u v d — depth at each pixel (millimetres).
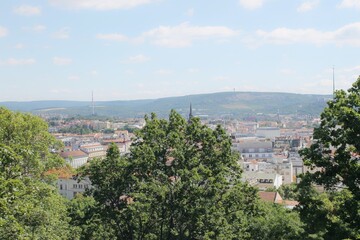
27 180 34531
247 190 44156
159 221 42594
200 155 43562
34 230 36750
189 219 41750
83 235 46750
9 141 42031
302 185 33312
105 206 44156
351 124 30750
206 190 41031
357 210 29500
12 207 24594
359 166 30922
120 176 43500
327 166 32656
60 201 46312
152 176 42125
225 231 41062
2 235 24188
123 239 45094
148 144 43594
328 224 31391
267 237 44906
